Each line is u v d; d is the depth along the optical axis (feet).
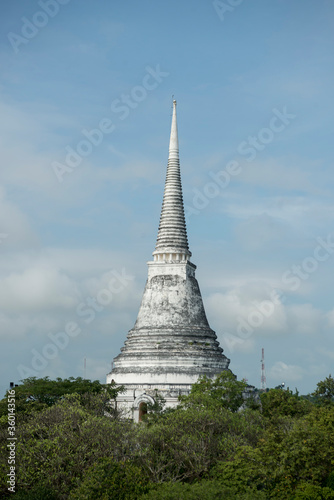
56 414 357.00
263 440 322.75
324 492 292.40
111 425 340.18
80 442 328.29
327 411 363.76
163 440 334.44
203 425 347.56
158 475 320.09
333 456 312.71
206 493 281.95
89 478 302.86
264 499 290.15
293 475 309.01
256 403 457.27
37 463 319.68
